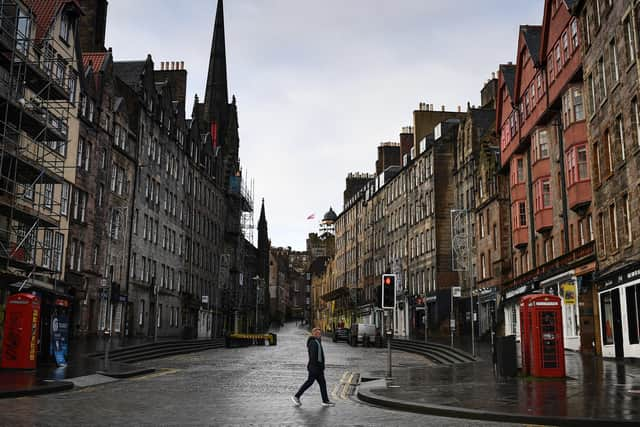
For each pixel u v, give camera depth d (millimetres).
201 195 70188
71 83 37875
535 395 14852
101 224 42562
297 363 31969
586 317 29234
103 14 48594
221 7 94125
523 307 19625
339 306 100875
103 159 43062
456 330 54781
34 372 20672
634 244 24328
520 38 40094
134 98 49344
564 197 33250
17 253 28891
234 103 92500
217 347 49906
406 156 68688
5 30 26641
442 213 58344
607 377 18359
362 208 87875
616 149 26109
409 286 65438
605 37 27094
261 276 120188
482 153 49531
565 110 31766
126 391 17828
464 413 12758
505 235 44719
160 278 54969
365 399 16062
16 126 29156
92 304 41156
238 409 14328
